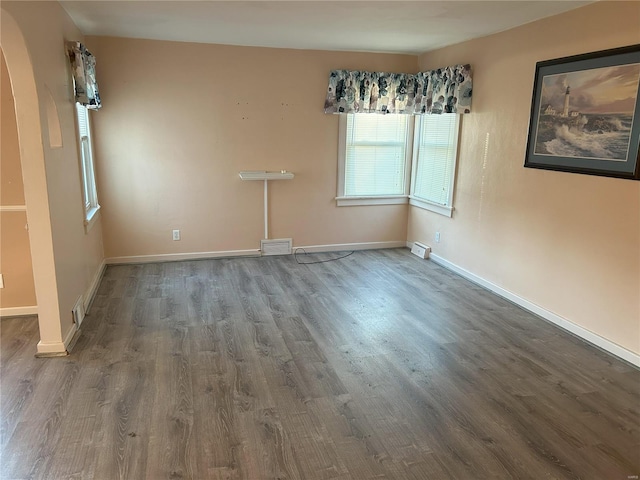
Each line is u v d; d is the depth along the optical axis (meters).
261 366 3.02
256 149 5.30
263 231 5.56
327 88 5.36
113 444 2.24
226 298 4.23
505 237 4.27
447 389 2.79
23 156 2.82
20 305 3.74
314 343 3.36
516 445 2.30
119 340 3.35
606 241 3.24
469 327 3.68
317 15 3.71
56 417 2.44
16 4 2.45
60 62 3.39
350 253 5.82
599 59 3.18
